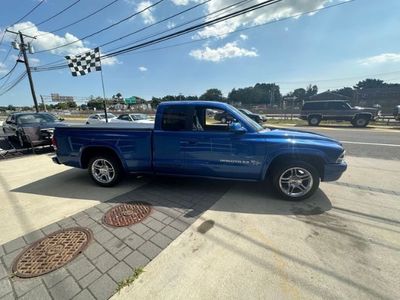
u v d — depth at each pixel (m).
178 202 3.73
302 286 1.99
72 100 42.78
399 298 1.86
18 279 2.12
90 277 2.13
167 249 2.52
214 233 2.82
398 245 2.53
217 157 3.82
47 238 2.75
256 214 3.30
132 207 3.56
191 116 3.96
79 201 3.83
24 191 4.32
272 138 3.65
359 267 2.21
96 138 4.32
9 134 10.45
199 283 2.04
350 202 3.66
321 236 2.72
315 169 3.63
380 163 6.02
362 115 16.19
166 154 4.04
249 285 2.01
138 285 2.03
